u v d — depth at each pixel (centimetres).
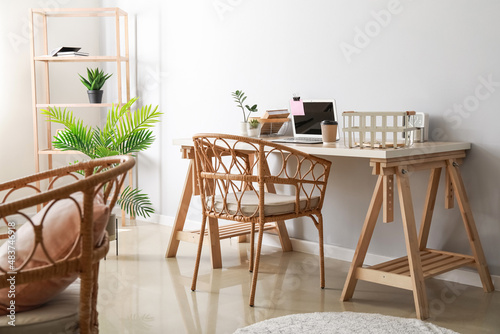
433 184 304
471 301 277
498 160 289
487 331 240
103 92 484
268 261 354
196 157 296
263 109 393
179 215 363
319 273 327
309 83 365
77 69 506
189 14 438
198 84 437
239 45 404
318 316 254
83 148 392
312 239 374
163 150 471
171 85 458
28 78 477
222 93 420
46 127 490
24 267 141
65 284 153
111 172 147
